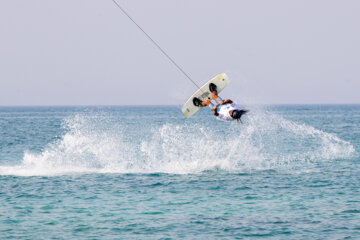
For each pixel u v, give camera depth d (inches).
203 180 3321.9
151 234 2038.6
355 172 3681.1
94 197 2753.4
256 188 3029.0
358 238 1973.4
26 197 2741.1
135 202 2628.0
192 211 2428.6
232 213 2383.1
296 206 2522.1
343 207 2488.9
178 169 3853.3
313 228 2111.2
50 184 3132.4
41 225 2166.6
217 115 2938.0
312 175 3545.8
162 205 2559.1
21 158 4899.1
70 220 2252.7
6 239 1959.9
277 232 2058.3
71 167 3922.2
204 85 3127.5
